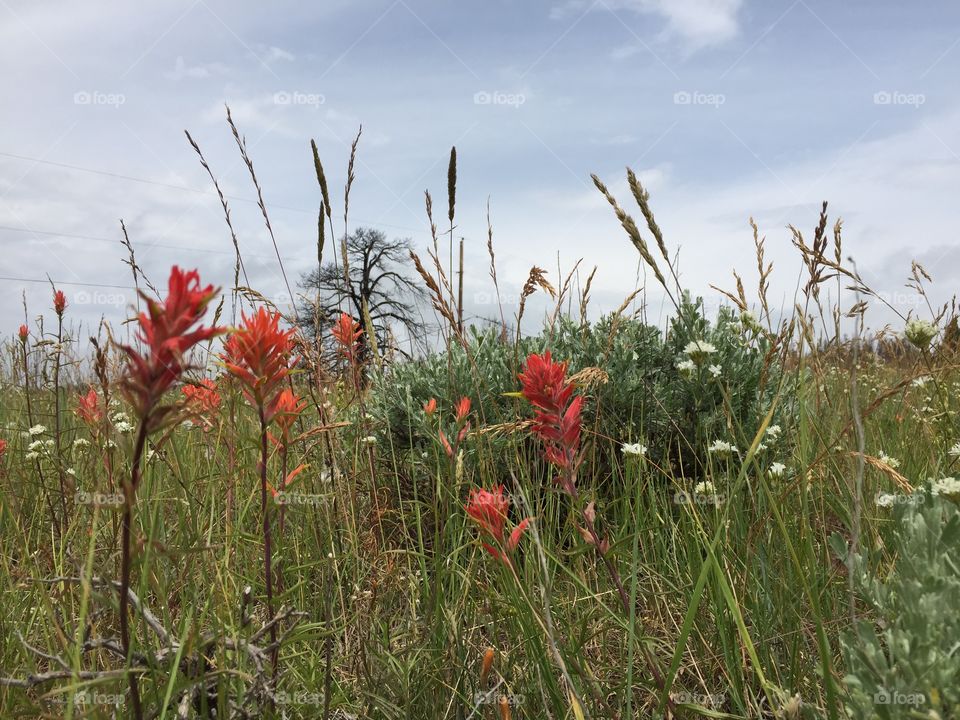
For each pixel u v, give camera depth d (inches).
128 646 45.9
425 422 120.6
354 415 136.6
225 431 62.5
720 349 150.2
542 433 62.8
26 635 70.8
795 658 68.4
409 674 69.5
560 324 188.1
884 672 51.1
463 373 156.0
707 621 78.9
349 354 98.5
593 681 66.2
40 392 163.6
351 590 81.4
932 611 54.0
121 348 38.1
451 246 113.6
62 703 54.7
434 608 79.6
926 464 110.4
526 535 71.9
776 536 86.0
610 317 174.9
